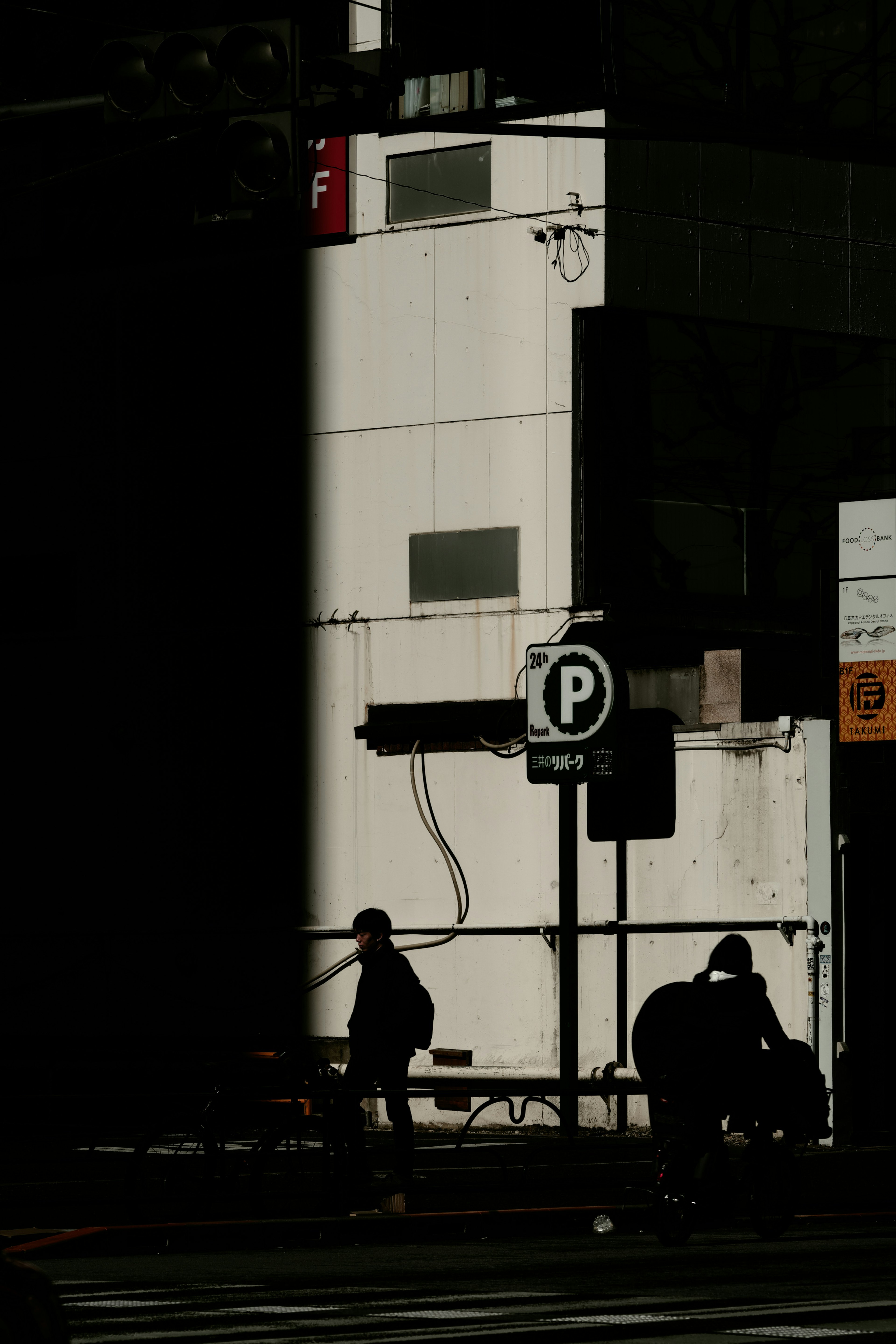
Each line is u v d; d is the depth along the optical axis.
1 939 36.06
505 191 33.00
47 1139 22.47
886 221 34.09
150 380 35.75
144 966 34.97
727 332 33.00
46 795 36.00
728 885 30.48
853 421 33.69
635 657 31.83
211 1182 20.47
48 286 36.56
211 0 35.78
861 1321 13.59
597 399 32.19
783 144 28.22
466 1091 21.39
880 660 29.95
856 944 30.61
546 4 32.75
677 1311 14.16
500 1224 21.22
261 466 34.81
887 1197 24.41
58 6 36.81
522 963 31.86
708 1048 19.31
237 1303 14.75
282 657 34.41
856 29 33.84
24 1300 8.27
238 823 34.53
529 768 30.03
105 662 35.75
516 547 32.62
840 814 30.00
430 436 33.50
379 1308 14.44
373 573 33.84
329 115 16.92
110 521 35.91
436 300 33.53
